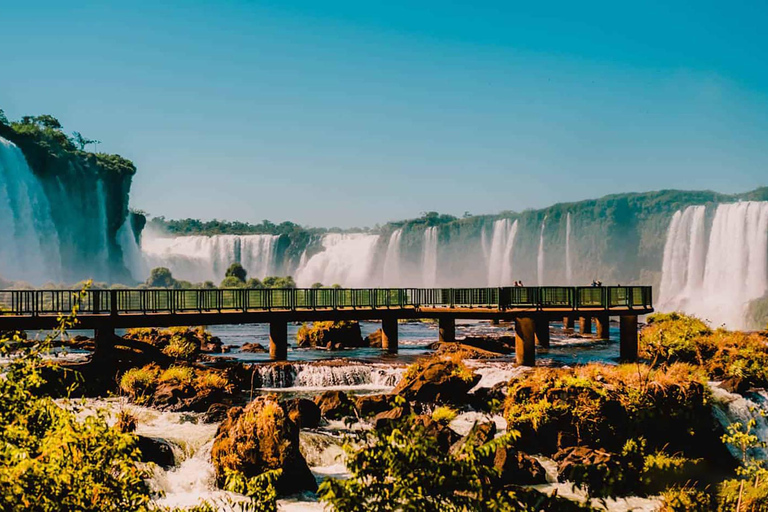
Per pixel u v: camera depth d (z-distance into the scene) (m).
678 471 21.77
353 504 8.70
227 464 20.56
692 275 117.69
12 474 8.82
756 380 31.73
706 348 37.41
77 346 42.66
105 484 10.35
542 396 24.98
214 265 170.50
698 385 26.19
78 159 156.00
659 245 157.25
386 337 46.12
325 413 27.39
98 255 155.12
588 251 161.00
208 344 48.19
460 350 42.50
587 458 22.05
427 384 28.98
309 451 23.36
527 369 34.94
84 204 153.75
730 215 110.81
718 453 25.30
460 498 9.00
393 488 8.84
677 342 38.34
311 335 48.16
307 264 163.62
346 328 48.31
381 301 46.88
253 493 12.46
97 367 31.70
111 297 34.56
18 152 130.62
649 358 39.91
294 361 39.47
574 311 38.03
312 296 41.75
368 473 9.05
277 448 20.42
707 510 18.66
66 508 9.44
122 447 10.46
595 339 55.03
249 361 39.50
